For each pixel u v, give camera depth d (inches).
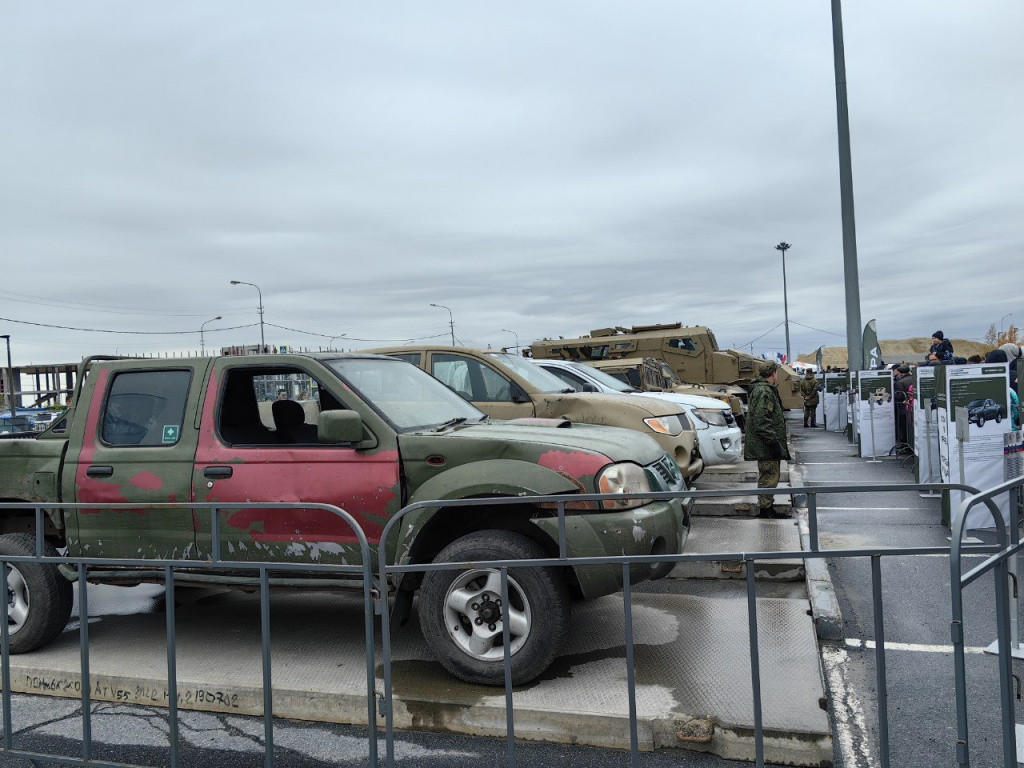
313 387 218.7
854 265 839.7
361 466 182.9
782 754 140.7
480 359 338.0
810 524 125.0
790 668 169.9
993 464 335.3
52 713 173.9
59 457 205.3
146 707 176.1
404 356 344.5
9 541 200.2
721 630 197.9
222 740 158.6
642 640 192.2
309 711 165.9
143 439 201.6
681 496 132.0
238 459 190.9
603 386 416.2
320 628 214.2
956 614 111.3
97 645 204.1
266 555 186.5
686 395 460.1
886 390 633.0
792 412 1469.0
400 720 160.1
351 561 181.8
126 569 196.2
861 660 191.8
